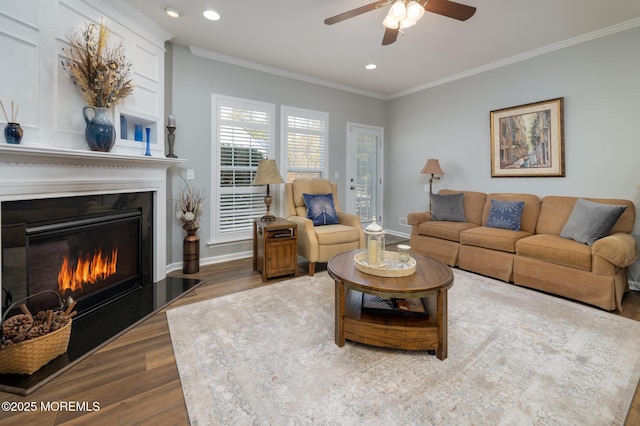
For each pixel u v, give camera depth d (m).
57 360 1.62
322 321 2.13
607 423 1.23
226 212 3.71
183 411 1.29
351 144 4.94
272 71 3.96
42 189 1.87
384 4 2.03
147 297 2.53
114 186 2.40
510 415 1.27
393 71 4.10
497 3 2.45
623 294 2.56
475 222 3.81
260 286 2.84
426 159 4.78
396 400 1.36
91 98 2.17
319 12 2.63
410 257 2.11
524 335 1.94
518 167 3.63
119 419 1.24
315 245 3.13
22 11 1.77
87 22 2.16
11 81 1.73
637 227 2.80
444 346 1.66
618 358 1.68
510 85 3.67
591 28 2.88
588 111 3.06
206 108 3.49
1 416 1.25
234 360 1.66
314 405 1.33
